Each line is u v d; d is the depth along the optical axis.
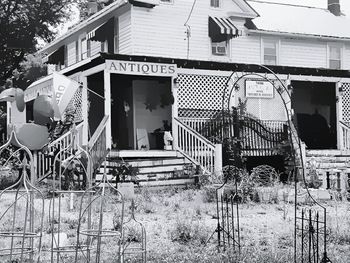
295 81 30.28
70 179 17.69
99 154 19.17
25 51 50.56
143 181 21.36
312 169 21.42
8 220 12.81
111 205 15.58
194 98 25.33
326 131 30.80
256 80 26.23
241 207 16.20
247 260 8.34
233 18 30.67
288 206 16.17
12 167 22.55
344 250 9.70
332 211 15.50
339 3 38.47
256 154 24.09
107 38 29.12
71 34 34.12
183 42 28.73
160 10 28.17
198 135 23.00
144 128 26.88
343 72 27.86
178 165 22.22
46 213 14.31
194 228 11.39
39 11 50.91
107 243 10.16
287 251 9.17
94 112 28.02
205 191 18.19
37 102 7.20
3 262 8.07
